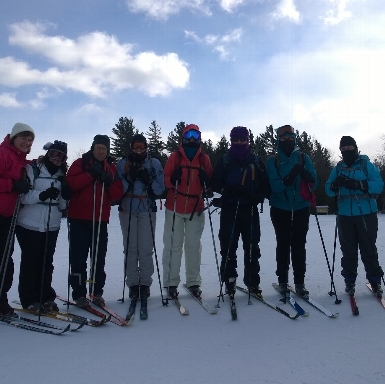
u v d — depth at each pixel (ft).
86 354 8.60
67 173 12.59
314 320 10.85
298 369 7.74
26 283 11.94
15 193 11.34
